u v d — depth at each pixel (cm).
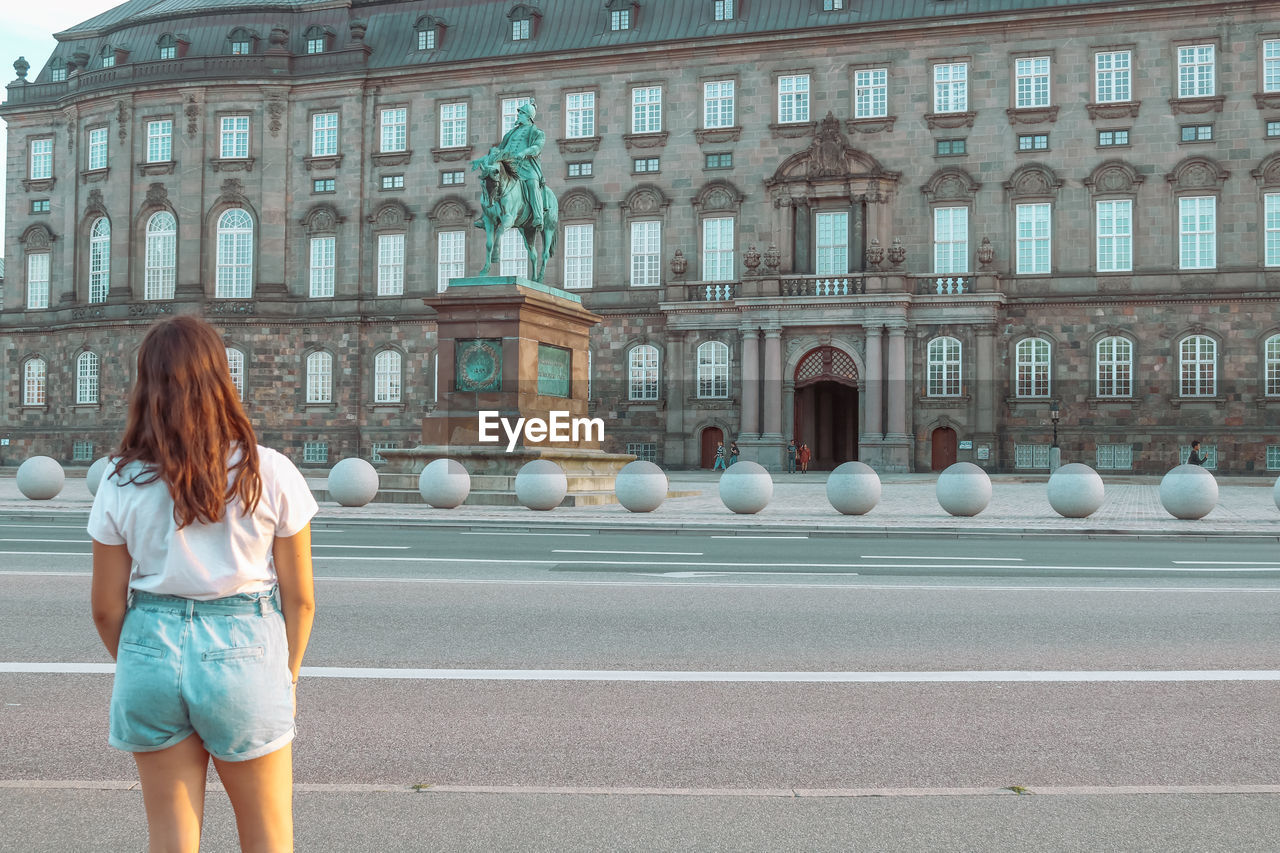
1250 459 5738
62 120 7406
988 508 3134
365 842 547
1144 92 5878
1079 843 545
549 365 3350
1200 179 5806
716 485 4603
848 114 6216
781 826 571
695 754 724
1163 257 5844
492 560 1814
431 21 6862
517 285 3159
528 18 6762
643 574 1636
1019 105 6044
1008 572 1681
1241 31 5766
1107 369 5916
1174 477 2658
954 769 691
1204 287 5788
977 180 6059
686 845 543
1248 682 933
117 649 391
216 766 390
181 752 382
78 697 877
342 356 6862
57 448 7238
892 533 2395
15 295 7488
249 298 6912
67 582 1498
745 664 1005
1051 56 5984
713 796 620
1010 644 1100
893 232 6150
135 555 386
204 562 383
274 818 388
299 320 6881
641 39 6544
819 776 677
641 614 1270
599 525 2461
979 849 538
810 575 1638
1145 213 5875
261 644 386
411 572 1647
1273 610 1309
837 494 2781
